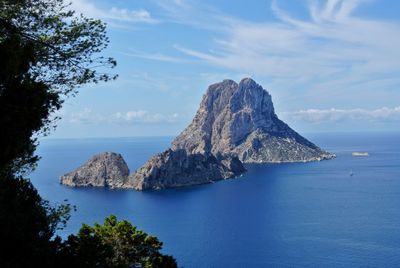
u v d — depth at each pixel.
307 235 164.38
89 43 25.91
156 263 41.16
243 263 132.00
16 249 25.61
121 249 40.00
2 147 18.42
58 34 25.19
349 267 123.44
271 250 144.88
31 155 26.31
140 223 195.25
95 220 197.62
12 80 18.80
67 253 29.56
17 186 29.31
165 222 196.88
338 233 166.25
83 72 25.83
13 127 18.45
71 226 178.38
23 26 24.72
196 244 155.88
